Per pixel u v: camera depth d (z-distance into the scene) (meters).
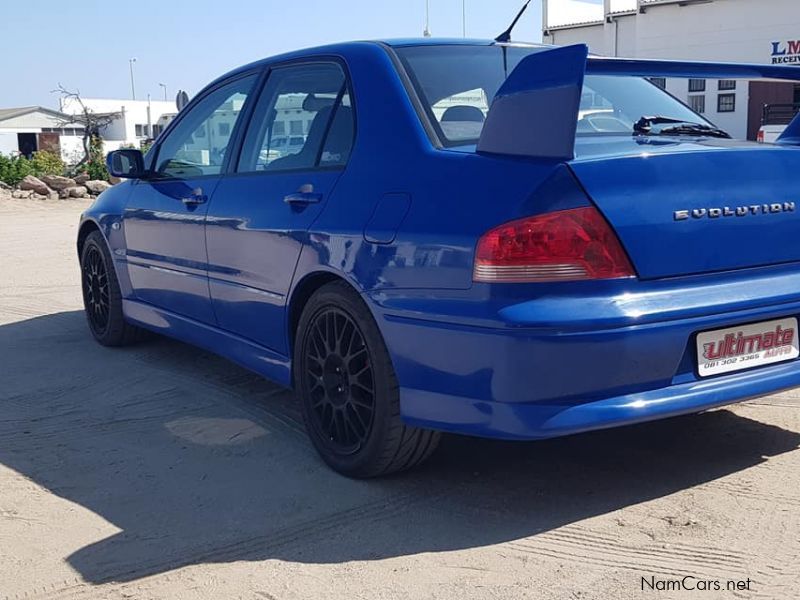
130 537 3.22
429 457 3.69
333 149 3.82
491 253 2.96
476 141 3.45
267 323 4.11
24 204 18.34
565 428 2.95
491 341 2.96
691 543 3.05
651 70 3.37
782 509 3.29
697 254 3.13
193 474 3.78
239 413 4.56
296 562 3.00
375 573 2.91
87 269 6.11
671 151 3.12
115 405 4.75
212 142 4.79
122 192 5.63
